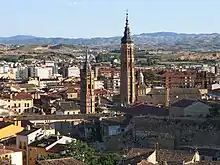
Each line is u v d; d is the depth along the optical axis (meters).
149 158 155.38
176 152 164.88
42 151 186.50
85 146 168.75
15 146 196.75
